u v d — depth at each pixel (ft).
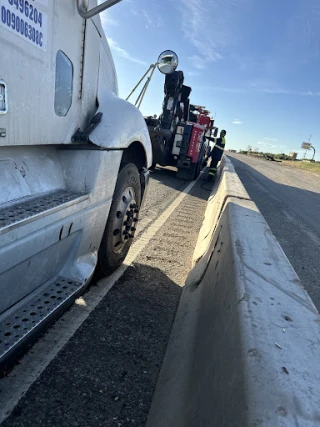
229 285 5.65
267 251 6.93
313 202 39.24
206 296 7.47
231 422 3.12
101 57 8.18
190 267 12.77
